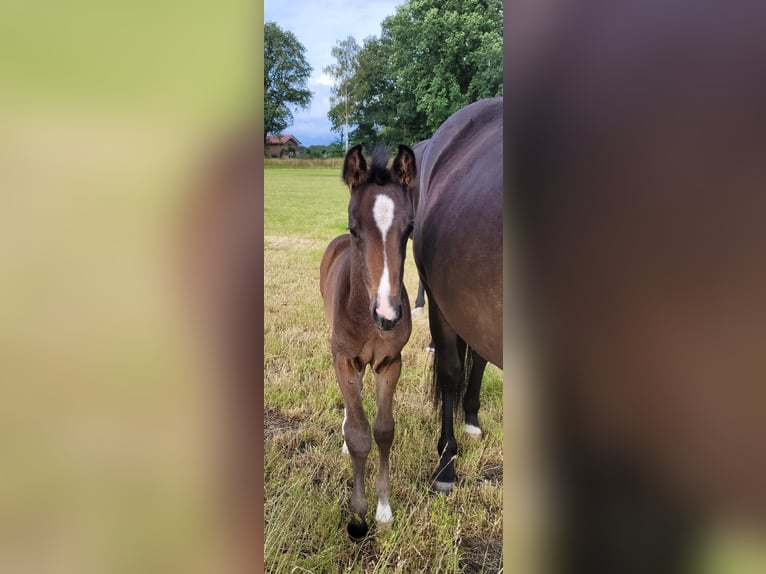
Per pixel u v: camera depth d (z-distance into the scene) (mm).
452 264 1943
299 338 3332
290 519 1982
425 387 3008
